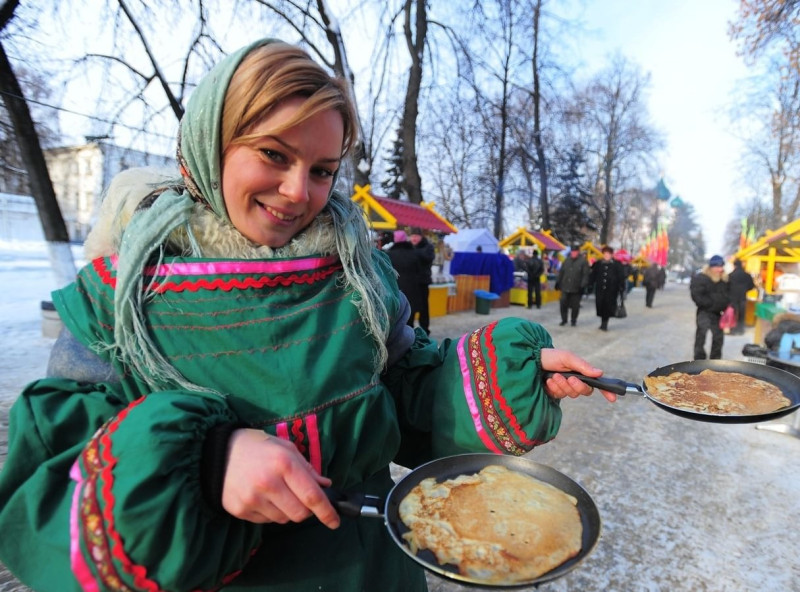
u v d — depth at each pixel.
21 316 7.48
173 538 0.56
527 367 0.97
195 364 0.70
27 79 6.64
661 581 2.25
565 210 27.97
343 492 0.70
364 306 0.83
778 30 9.19
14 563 0.59
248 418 0.71
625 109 30.41
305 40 9.28
